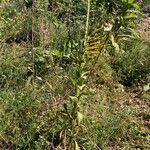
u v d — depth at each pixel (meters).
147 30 7.49
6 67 5.66
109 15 6.20
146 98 5.82
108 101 5.65
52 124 4.85
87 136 4.81
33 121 4.87
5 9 7.14
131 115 5.32
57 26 6.70
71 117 4.50
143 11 7.91
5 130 4.79
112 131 4.96
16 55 6.07
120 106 5.60
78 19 6.97
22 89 5.32
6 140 4.69
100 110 5.32
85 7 7.12
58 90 5.46
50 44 6.37
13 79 5.49
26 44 6.46
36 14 6.82
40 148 4.50
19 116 4.96
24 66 5.82
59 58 6.03
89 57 4.62
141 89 5.99
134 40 6.68
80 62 4.40
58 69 5.87
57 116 4.86
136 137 5.05
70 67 5.77
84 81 4.54
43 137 4.64
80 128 4.87
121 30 4.55
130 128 5.11
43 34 6.39
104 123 5.00
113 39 4.32
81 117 4.41
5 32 6.62
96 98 5.60
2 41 6.19
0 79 5.49
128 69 6.32
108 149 4.86
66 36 6.44
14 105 5.08
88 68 5.72
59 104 5.22
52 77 5.75
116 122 5.05
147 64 6.38
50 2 7.39
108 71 6.11
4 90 5.32
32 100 5.15
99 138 4.86
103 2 6.95
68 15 7.06
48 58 5.93
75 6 7.20
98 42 4.44
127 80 6.21
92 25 6.54
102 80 6.00
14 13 7.02
